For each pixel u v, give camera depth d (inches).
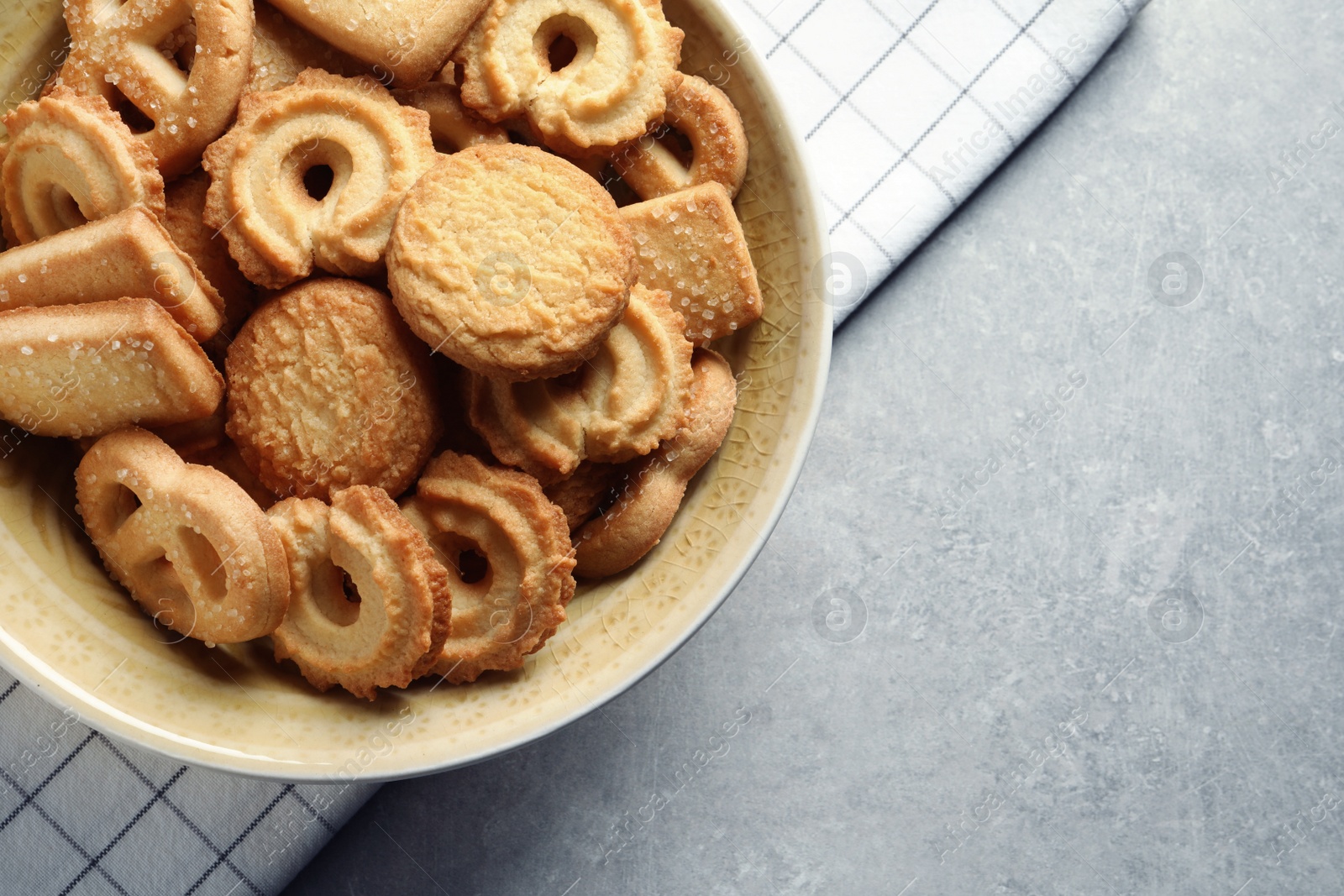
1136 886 20.1
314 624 16.6
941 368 20.1
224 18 16.5
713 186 17.2
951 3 19.5
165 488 16.2
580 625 17.3
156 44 16.9
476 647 16.9
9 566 16.4
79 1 16.7
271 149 16.8
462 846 19.7
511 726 16.7
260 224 16.8
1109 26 19.7
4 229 17.1
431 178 16.7
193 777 18.7
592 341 16.6
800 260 17.3
